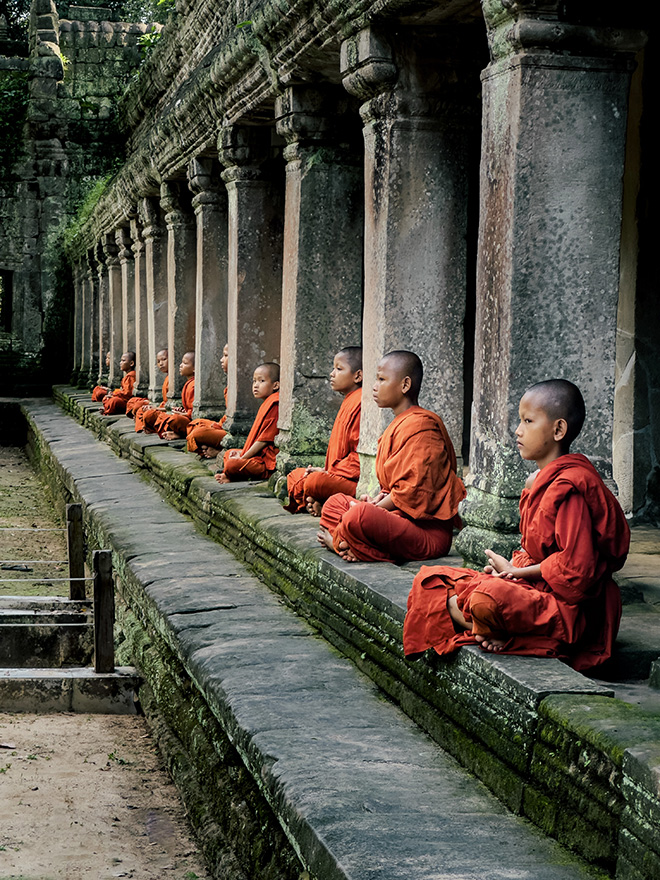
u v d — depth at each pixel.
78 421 20.31
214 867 4.75
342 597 5.41
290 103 7.82
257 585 6.99
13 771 6.12
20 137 26.66
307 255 8.04
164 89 16.83
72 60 26.70
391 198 6.35
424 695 4.30
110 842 5.15
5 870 4.77
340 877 2.99
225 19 10.82
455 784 3.72
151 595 6.80
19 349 26.98
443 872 2.98
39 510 15.56
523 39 4.46
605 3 4.49
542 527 3.92
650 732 3.12
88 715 7.41
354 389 7.18
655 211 6.73
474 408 4.97
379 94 6.32
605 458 4.71
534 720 3.46
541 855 3.13
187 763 5.81
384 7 5.87
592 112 4.58
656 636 4.24
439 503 5.65
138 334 16.98
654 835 2.79
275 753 3.98
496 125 4.70
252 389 10.22
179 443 12.54
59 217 26.86
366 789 3.63
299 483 7.29
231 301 10.20
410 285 6.43
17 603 9.38
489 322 4.80
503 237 4.64
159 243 15.36
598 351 4.68
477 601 3.84
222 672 5.05
